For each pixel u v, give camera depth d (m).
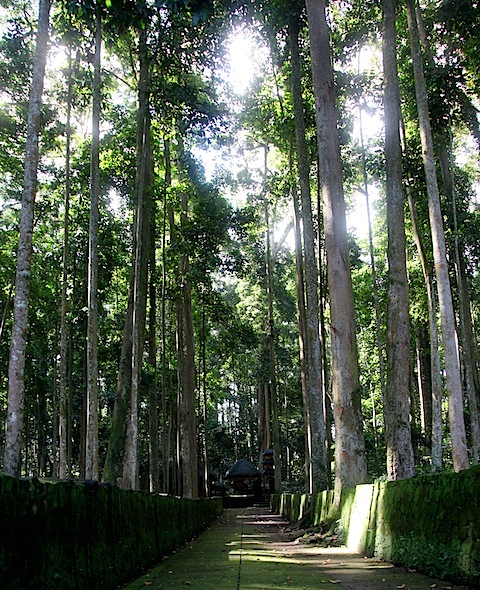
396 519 7.39
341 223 13.07
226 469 52.28
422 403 26.81
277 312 35.16
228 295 40.88
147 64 14.67
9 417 7.51
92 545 5.17
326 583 5.81
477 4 15.51
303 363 22.69
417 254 24.00
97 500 5.45
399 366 13.13
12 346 7.75
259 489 43.22
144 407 31.59
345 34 18.95
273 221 30.77
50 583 4.00
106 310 26.39
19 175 18.56
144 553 7.46
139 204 14.63
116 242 21.55
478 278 27.31
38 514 3.96
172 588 5.62
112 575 5.57
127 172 19.17
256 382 44.88
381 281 27.27
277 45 18.98
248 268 24.95
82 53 15.16
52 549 4.20
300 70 18.75
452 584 5.25
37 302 22.11
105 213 21.50
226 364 43.53
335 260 12.89
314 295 17.27
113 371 26.19
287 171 23.22
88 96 16.03
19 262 8.02
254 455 54.16
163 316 20.84
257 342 28.73
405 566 6.71
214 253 22.30
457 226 19.41
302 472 47.72
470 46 16.33
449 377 12.58
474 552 5.01
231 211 23.25
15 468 7.35
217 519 25.50
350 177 21.83
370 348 34.06
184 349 24.27
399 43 18.70
